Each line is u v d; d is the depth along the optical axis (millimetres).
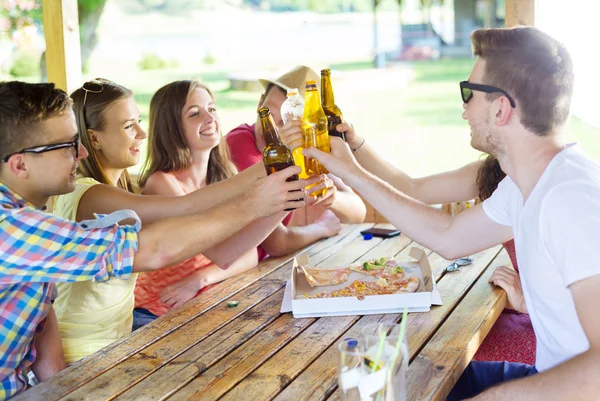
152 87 16547
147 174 2873
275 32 23250
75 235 1746
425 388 1586
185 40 22516
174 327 2041
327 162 2172
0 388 1834
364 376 1383
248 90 16625
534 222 1634
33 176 1834
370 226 3223
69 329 2258
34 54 10406
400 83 18328
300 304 2074
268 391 1607
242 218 1966
